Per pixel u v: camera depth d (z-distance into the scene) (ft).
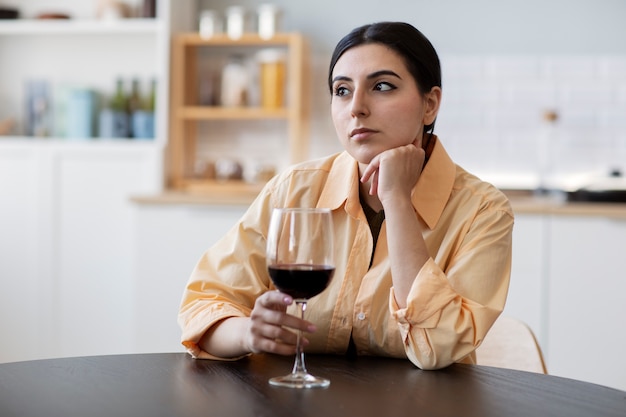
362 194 5.40
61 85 14.12
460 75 13.83
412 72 5.02
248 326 4.54
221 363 4.74
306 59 13.80
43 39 14.25
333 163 5.59
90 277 12.97
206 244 11.85
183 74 13.50
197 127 14.39
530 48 13.70
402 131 5.02
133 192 12.99
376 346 5.15
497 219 5.14
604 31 13.55
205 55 14.23
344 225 5.34
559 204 11.32
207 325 4.83
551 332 11.05
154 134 13.53
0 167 13.16
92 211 13.01
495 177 13.82
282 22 13.64
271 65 13.37
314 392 4.08
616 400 4.05
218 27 13.62
